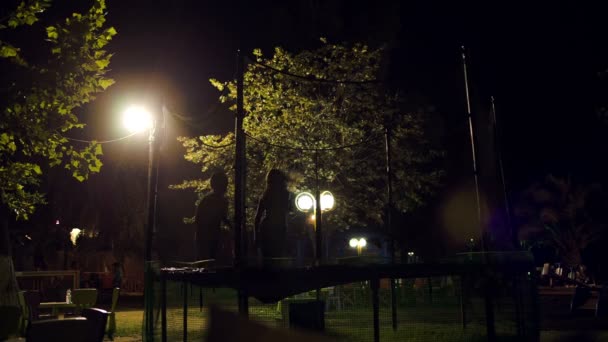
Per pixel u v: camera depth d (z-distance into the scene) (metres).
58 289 16.72
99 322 7.83
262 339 0.75
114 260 34.44
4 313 9.51
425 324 12.18
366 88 21.47
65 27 11.14
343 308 15.40
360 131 21.00
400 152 21.84
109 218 29.03
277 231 9.55
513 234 11.55
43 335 6.42
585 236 31.14
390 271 8.77
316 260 8.95
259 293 8.43
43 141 11.23
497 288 9.33
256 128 21.27
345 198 20.94
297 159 20.55
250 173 20.89
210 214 9.78
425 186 23.30
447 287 15.76
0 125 10.86
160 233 29.77
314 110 21.56
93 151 11.74
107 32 11.64
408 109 25.25
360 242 26.03
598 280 29.14
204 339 0.76
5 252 12.34
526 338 9.13
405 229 25.45
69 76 11.01
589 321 13.81
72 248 30.05
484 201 12.31
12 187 11.88
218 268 8.67
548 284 28.31
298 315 8.72
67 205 27.41
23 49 12.44
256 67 21.89
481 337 9.93
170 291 10.90
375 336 8.59
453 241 27.45
